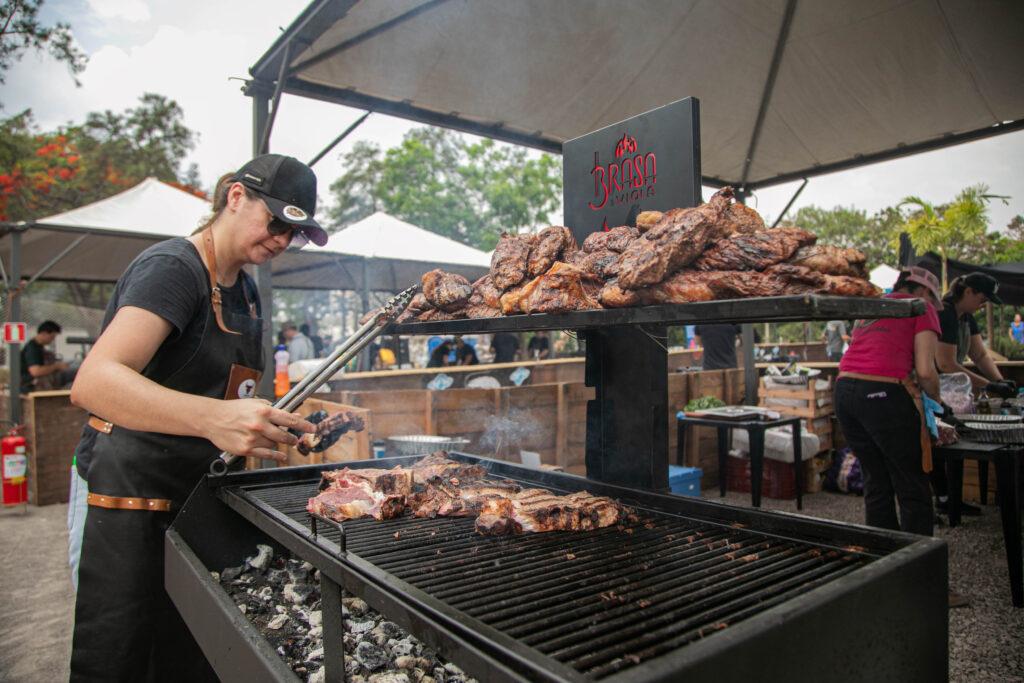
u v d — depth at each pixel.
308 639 1.73
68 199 28.22
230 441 1.81
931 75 5.31
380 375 6.60
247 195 2.16
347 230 10.80
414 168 30.58
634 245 1.54
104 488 2.14
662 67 5.30
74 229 8.31
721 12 4.67
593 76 5.25
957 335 4.72
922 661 1.23
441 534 1.81
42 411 6.71
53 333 9.22
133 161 31.81
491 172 30.59
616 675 0.77
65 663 3.30
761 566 1.42
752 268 1.44
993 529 5.02
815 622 0.98
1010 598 3.68
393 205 30.17
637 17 4.58
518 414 5.02
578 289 1.66
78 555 2.48
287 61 4.02
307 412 4.67
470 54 4.69
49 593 4.30
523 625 1.14
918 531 3.52
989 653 3.03
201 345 2.15
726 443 6.27
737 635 0.87
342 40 4.19
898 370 3.54
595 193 2.44
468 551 1.63
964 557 4.39
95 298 29.02
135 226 8.69
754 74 5.54
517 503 1.85
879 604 1.12
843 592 1.04
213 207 2.30
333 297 39.47
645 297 1.49
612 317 1.49
